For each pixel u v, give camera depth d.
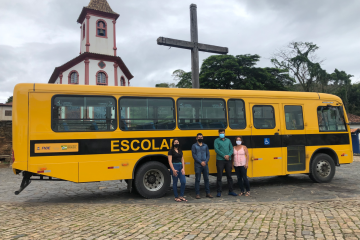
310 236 4.12
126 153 7.21
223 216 5.26
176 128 7.70
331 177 9.41
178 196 7.35
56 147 6.69
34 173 6.77
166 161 7.82
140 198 7.55
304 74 39.41
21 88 6.63
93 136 6.98
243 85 32.09
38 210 6.07
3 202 7.08
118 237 4.33
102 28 30.59
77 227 4.83
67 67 28.92
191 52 10.46
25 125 6.53
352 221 4.67
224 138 7.54
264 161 8.52
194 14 10.53
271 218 5.02
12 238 4.31
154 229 4.66
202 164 7.22
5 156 15.45
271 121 8.76
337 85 43.44
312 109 9.35
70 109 6.89
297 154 9.00
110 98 7.23
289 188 8.59
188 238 4.23
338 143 9.59
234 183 9.70
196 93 8.01
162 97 7.68
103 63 29.59
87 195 8.13
